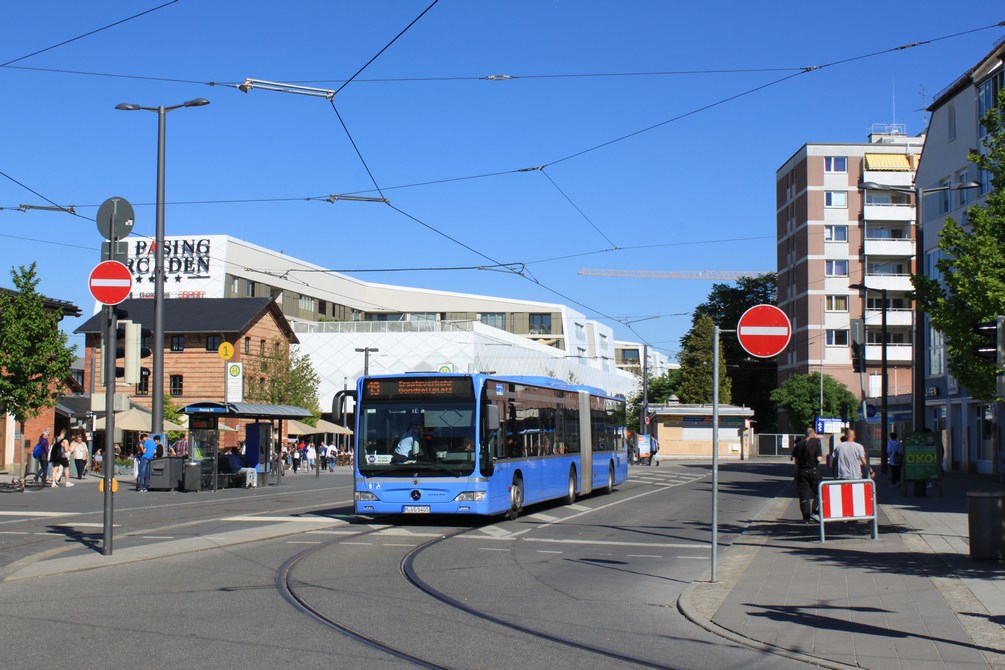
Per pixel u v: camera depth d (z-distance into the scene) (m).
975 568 13.84
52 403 32.06
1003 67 39.19
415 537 18.11
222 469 35.06
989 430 43.66
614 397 33.44
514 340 89.06
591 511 24.72
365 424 20.20
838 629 9.62
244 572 13.26
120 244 15.51
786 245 83.38
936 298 18.80
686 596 11.55
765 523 21.42
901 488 30.86
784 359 83.81
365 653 8.34
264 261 87.75
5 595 11.28
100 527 19.22
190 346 65.56
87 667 7.68
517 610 10.76
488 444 19.91
